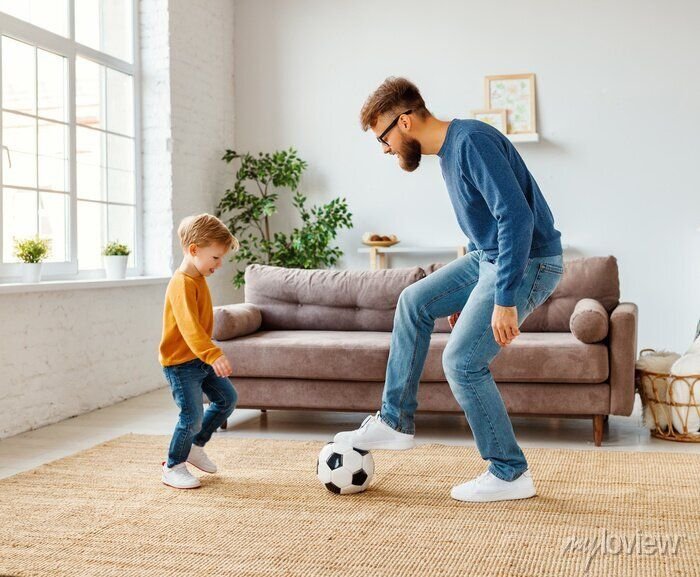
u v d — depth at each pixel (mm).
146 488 2896
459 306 2744
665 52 5883
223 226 2879
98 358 4645
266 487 2898
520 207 2381
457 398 2656
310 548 2246
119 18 5336
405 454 3406
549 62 6066
